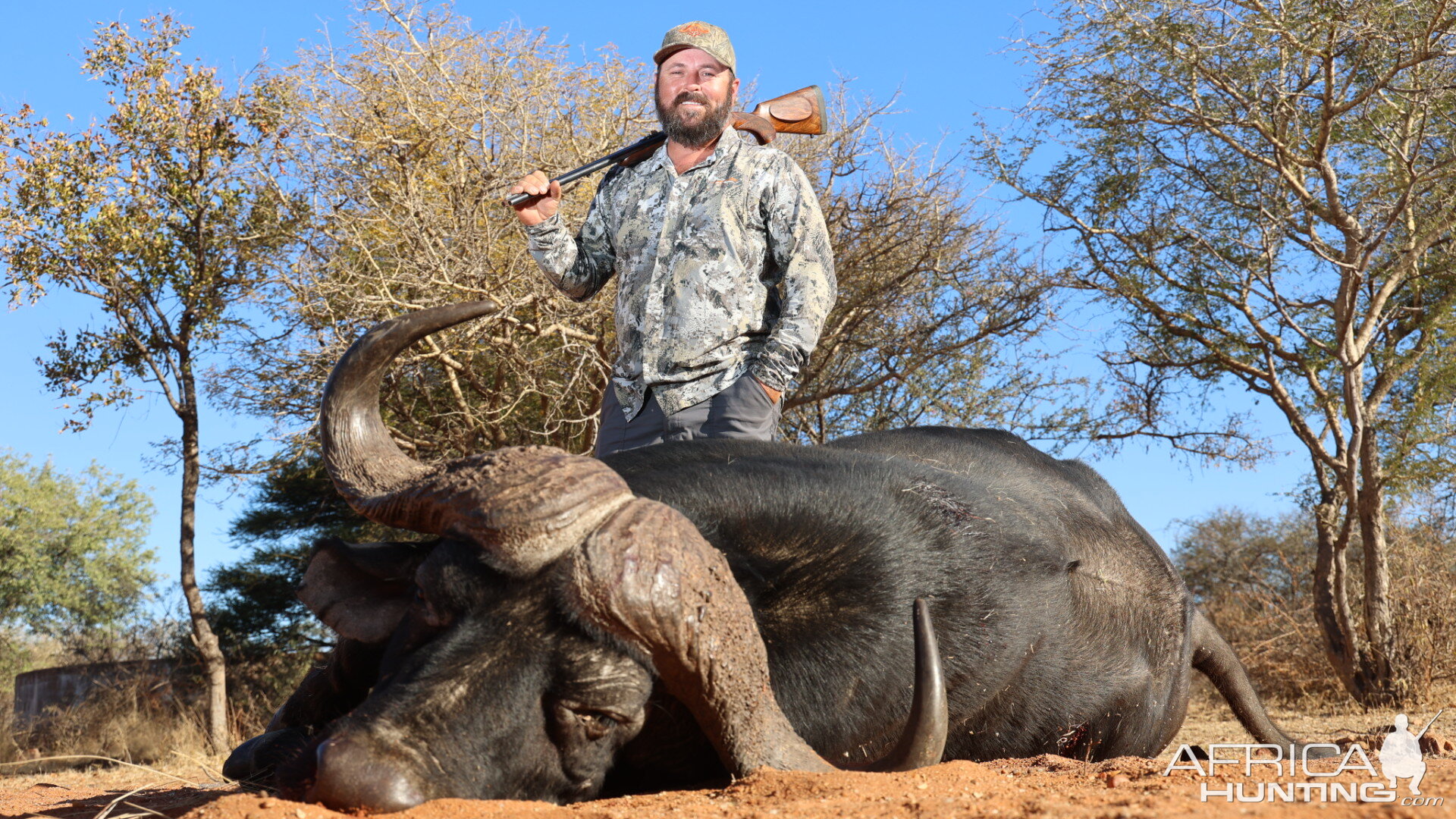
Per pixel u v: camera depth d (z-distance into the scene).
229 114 14.02
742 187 4.96
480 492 2.71
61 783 6.48
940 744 2.80
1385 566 14.84
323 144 13.70
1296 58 15.55
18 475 24.02
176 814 3.53
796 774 2.77
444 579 2.74
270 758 3.71
